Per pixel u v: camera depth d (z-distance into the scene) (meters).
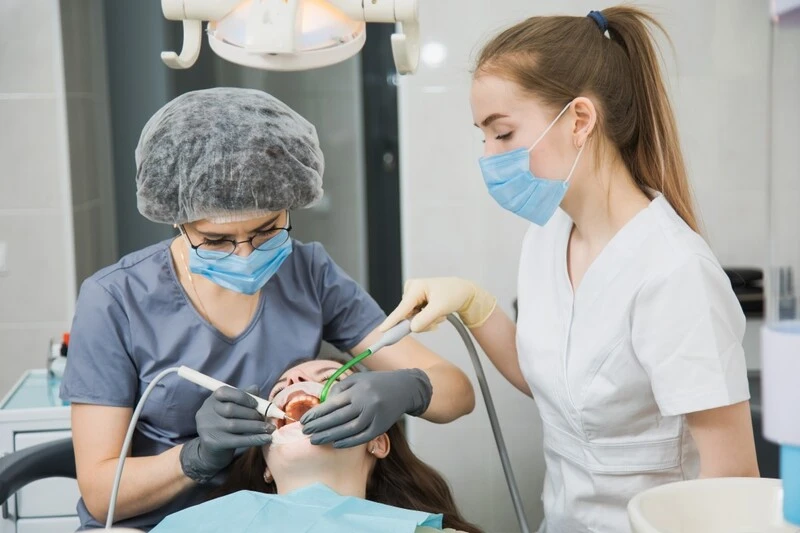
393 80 3.29
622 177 1.59
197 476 1.64
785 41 0.82
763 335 0.84
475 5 2.77
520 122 1.53
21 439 2.32
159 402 1.76
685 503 1.10
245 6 1.39
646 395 1.54
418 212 2.85
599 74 1.54
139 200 1.68
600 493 1.62
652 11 2.79
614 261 1.55
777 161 0.86
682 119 2.84
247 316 1.84
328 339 2.02
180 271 1.82
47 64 2.81
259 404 1.61
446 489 1.94
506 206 1.61
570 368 1.60
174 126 1.61
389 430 1.88
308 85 3.31
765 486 1.12
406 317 1.76
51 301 2.92
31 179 2.86
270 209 1.62
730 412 1.43
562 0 2.77
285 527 1.49
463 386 1.92
